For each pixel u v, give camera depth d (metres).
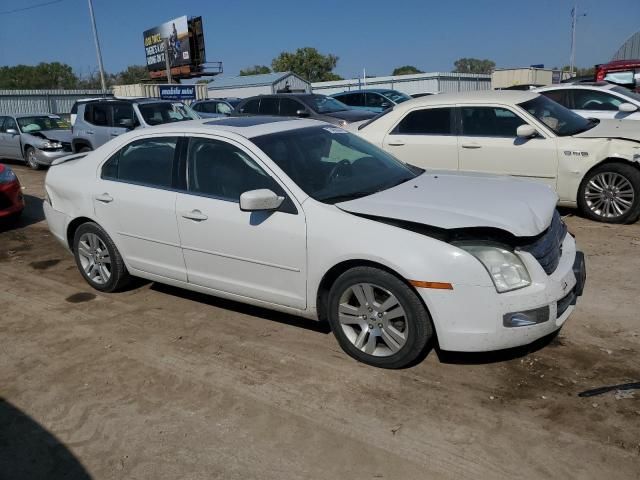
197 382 3.78
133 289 5.52
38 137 14.18
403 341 3.65
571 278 3.70
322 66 76.38
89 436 3.28
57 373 3.99
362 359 3.86
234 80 49.16
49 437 3.29
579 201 7.09
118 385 3.79
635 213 6.77
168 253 4.72
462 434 3.12
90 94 44.88
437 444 3.05
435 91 42.22
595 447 2.96
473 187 4.20
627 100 9.84
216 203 4.32
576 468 2.83
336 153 4.61
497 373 3.69
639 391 3.41
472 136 7.50
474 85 45.25
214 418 3.39
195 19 44.59
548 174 7.11
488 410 3.31
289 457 3.02
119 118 12.84
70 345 4.40
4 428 3.39
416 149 7.87
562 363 3.77
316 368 3.87
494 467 2.86
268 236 4.03
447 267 3.39
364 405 3.43
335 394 3.56
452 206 3.71
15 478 2.97
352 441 3.12
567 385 3.52
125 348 4.30
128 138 5.06
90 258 5.42
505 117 7.35
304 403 3.48
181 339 4.40
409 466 2.91
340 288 3.82
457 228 3.45
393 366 3.75
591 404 3.31
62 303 5.27
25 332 4.68
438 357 3.92
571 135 7.05
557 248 3.79
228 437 3.21
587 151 6.85
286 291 4.09
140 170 4.91
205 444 3.16
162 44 48.22
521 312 3.41
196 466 2.99
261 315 4.76
